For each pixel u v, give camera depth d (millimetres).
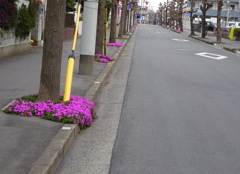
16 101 7098
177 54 23719
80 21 34062
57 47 7172
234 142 6680
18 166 4586
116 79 13133
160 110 8820
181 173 5227
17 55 15891
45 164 4703
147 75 14188
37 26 20469
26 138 5578
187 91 11312
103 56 16656
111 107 9000
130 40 36312
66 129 6211
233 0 96250
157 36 47219
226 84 12891
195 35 54938
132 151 6031
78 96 8125
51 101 7273
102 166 5410
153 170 5293
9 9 13930
